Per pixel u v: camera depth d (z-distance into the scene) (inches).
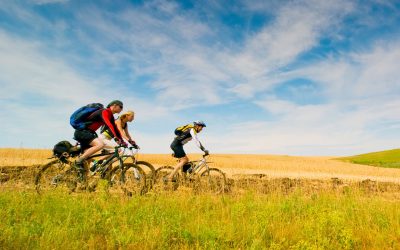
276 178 599.2
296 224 271.3
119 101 368.5
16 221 251.3
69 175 348.5
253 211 297.3
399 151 2864.2
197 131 438.0
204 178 438.3
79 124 350.3
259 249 222.1
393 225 283.1
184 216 285.0
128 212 283.1
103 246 215.0
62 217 264.4
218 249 218.4
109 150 372.8
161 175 421.4
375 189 531.2
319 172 927.7
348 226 268.1
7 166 512.7
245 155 2600.9
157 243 220.1
